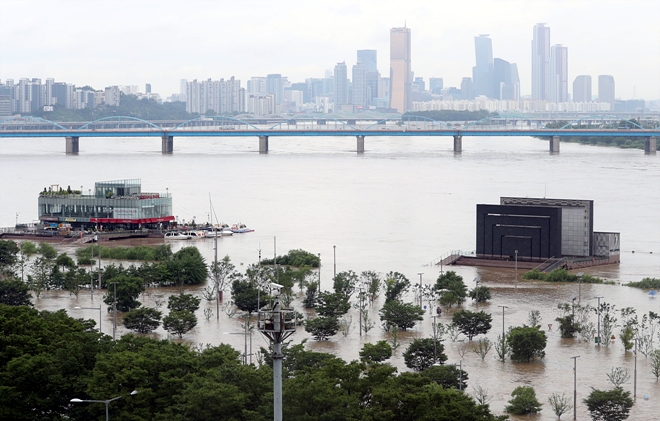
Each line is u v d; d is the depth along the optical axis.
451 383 164.50
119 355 146.00
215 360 153.62
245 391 139.38
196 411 133.25
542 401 162.88
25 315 168.00
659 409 160.00
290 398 133.50
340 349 191.25
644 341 194.88
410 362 176.25
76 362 147.75
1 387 139.12
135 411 136.00
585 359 187.25
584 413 158.12
